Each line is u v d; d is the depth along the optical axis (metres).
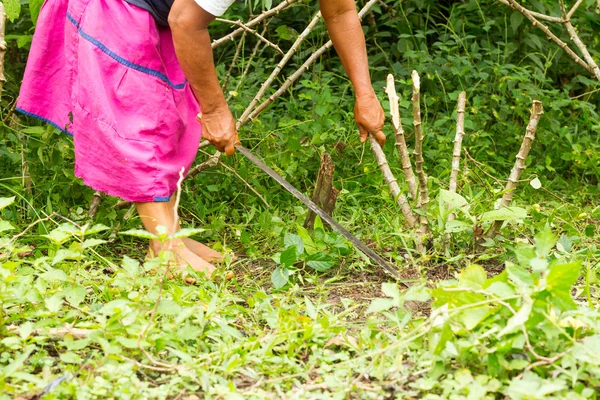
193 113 3.71
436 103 5.81
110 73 3.44
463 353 2.46
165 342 2.61
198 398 2.41
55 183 4.31
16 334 2.69
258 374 2.54
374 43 6.57
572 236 4.10
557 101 5.64
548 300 2.42
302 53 5.93
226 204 4.68
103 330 2.54
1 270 2.65
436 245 3.76
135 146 3.44
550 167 5.16
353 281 3.61
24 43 4.81
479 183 4.81
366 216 4.50
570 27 4.77
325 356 2.67
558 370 2.37
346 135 5.25
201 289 2.89
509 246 3.76
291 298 3.23
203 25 3.22
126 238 4.18
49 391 2.31
